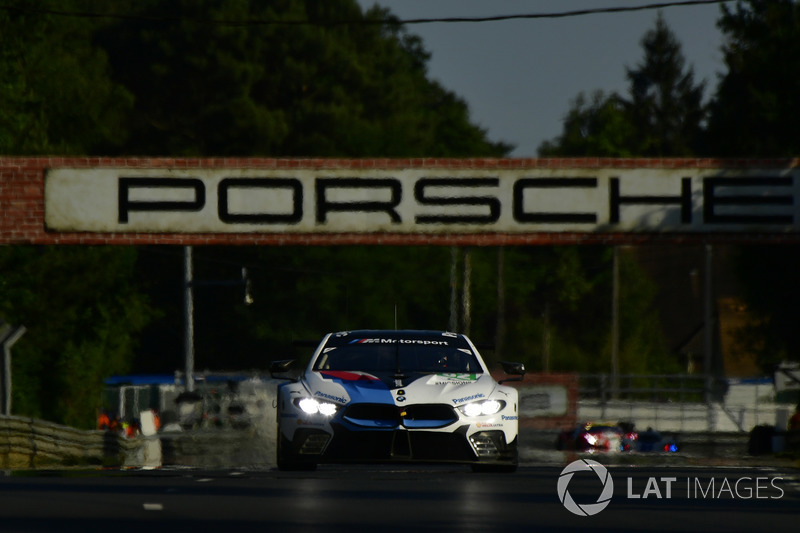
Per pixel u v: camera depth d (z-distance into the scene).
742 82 111.38
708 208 92.69
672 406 194.75
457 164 92.69
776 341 114.31
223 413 164.50
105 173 93.38
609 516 34.06
